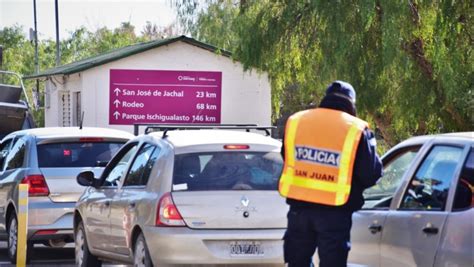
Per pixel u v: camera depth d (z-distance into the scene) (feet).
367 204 25.21
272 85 74.54
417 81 60.03
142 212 29.55
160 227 28.53
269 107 102.17
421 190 22.91
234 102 101.71
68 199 39.83
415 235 22.27
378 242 23.89
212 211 28.50
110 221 32.55
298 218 21.94
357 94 59.47
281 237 28.58
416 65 60.03
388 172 24.99
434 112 60.44
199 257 28.14
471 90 57.36
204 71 100.78
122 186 32.35
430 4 57.26
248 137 31.22
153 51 99.30
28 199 39.22
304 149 21.85
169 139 30.60
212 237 28.25
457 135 22.77
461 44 56.95
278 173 29.68
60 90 105.91
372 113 62.23
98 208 33.83
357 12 58.85
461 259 20.56
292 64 69.10
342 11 58.85
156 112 99.71
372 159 21.49
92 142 41.29
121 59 98.22
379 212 24.18
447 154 22.48
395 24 55.88
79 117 99.76
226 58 101.40
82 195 36.27
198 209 28.50
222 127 34.06
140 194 30.22
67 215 39.70
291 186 21.93
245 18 69.51
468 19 56.90
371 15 55.62
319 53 64.69
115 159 34.88
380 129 67.67
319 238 21.74
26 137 42.32
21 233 35.94
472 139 21.89
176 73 100.12
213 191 28.81
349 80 59.26
